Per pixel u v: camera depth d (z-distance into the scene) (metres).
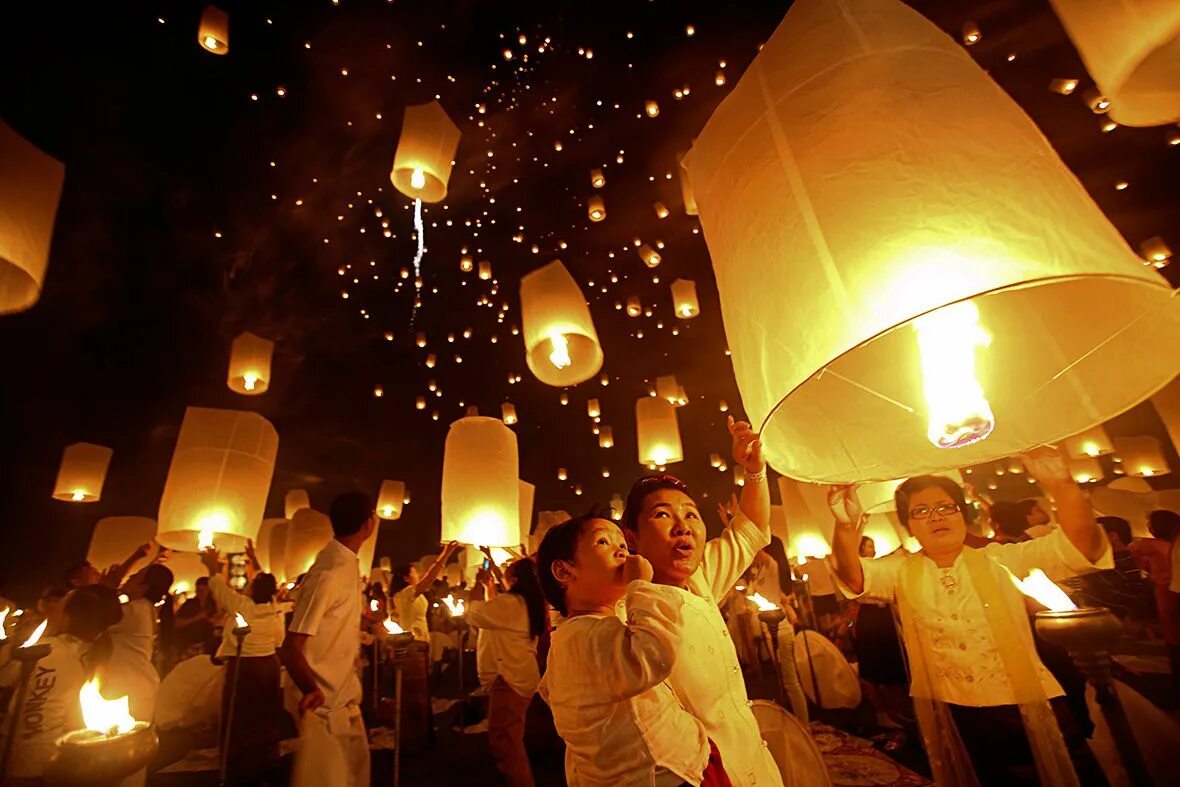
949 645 2.20
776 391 1.06
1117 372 1.30
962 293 0.91
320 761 2.67
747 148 1.19
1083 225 0.98
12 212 1.98
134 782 2.77
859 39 1.16
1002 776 2.05
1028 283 0.90
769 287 1.09
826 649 5.01
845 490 2.36
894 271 0.96
